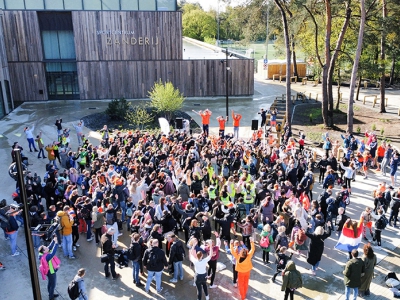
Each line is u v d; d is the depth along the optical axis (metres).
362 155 19.50
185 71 37.03
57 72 36.31
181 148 17.84
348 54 28.62
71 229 11.85
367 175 19.00
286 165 16.55
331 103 27.67
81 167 18.31
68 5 34.41
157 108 29.81
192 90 37.62
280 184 14.51
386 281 10.84
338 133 26.33
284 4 28.53
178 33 36.06
